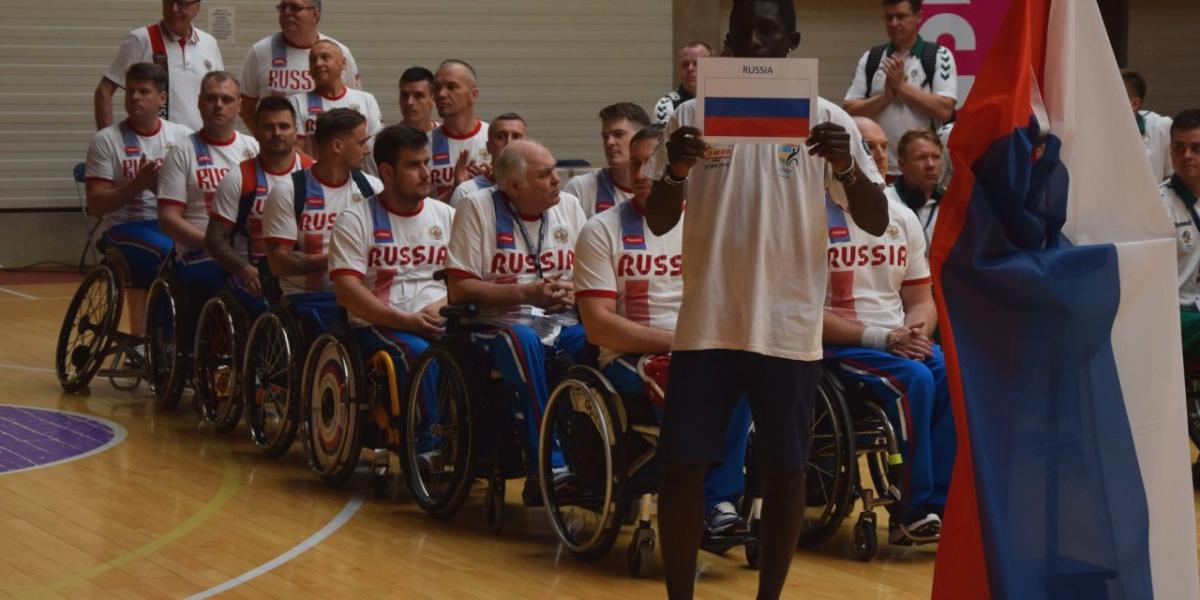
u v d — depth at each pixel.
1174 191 7.24
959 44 9.12
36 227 15.02
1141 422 3.93
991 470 3.80
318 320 7.07
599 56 15.64
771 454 4.07
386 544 5.75
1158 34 15.84
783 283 4.00
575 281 5.62
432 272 6.80
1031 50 3.87
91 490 6.59
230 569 5.37
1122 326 3.92
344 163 7.27
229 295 7.66
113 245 8.74
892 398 5.53
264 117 7.66
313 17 9.97
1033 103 3.89
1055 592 3.82
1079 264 3.86
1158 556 3.93
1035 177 3.89
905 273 5.99
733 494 5.43
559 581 5.25
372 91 15.29
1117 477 3.89
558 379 5.95
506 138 7.62
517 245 6.20
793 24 3.94
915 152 6.66
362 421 6.45
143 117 9.00
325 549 5.67
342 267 6.57
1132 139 3.94
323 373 6.69
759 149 3.99
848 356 5.61
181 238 8.20
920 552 5.71
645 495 5.39
